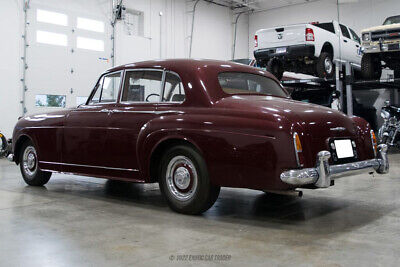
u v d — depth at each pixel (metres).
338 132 3.29
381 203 4.03
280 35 8.67
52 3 12.44
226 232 2.90
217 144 3.12
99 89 4.28
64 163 4.40
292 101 3.55
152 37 15.71
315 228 3.03
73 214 3.50
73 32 12.98
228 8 19.06
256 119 3.01
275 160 2.89
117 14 14.04
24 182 5.49
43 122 4.67
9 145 10.09
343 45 9.72
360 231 2.94
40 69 12.18
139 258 2.34
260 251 2.46
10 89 11.54
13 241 2.68
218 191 3.32
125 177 3.79
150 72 3.79
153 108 3.64
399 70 9.65
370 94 11.95
